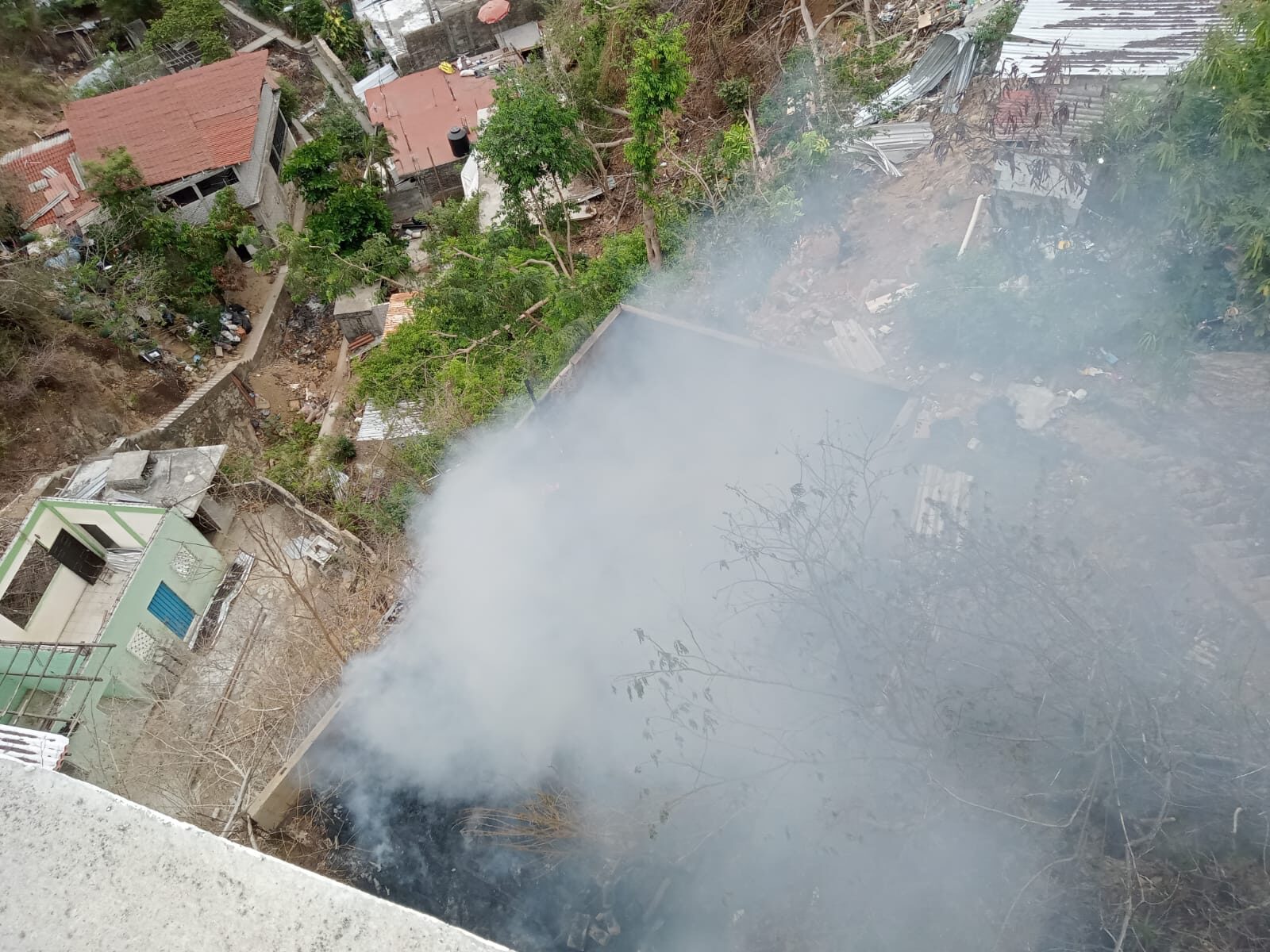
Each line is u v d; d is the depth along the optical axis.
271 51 38.00
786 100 19.25
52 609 17.47
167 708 16.19
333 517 19.28
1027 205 11.90
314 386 26.06
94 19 38.53
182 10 35.94
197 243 26.22
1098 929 5.54
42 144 29.19
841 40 19.94
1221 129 8.41
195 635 17.64
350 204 26.55
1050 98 11.04
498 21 31.02
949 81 17.02
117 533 18.33
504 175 21.58
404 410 19.53
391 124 29.59
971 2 17.98
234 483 19.98
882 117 17.66
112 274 25.08
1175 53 10.84
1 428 21.36
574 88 24.22
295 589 14.62
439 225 24.83
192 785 13.48
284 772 9.86
